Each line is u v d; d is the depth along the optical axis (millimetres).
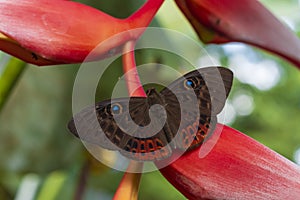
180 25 733
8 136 649
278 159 356
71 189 639
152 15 365
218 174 351
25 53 358
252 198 349
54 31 353
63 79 640
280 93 1653
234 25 388
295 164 358
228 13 389
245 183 351
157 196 1018
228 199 349
